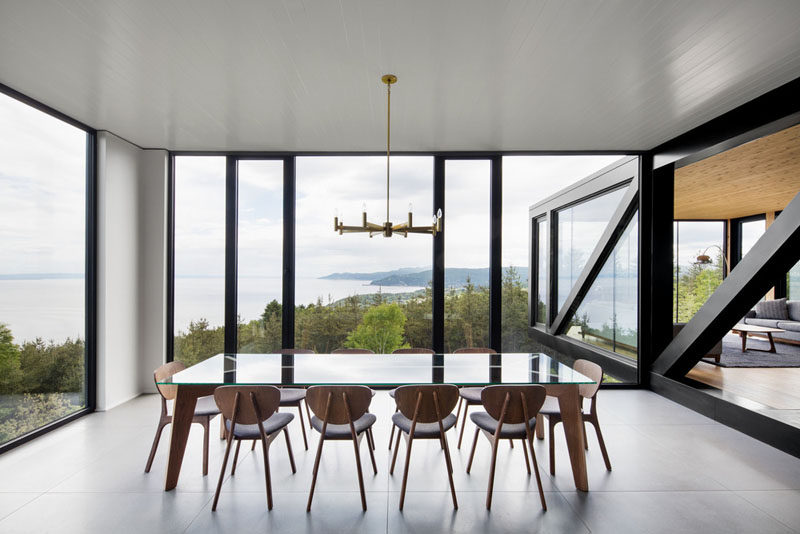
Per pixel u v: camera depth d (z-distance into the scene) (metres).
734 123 3.53
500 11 2.23
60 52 2.67
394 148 4.70
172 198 4.88
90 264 4.09
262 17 2.30
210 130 4.14
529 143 4.52
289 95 3.32
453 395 2.45
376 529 2.22
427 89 3.20
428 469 2.89
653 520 2.30
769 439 3.27
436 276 4.83
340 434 2.49
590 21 2.30
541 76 2.97
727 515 2.34
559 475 2.81
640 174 4.80
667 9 2.18
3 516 2.30
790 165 5.02
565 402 2.70
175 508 2.40
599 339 5.37
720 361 5.65
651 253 4.77
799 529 2.21
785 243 3.22
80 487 2.62
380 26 2.38
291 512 2.37
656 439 3.39
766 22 2.28
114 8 2.21
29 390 3.43
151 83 3.11
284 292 4.82
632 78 2.99
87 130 4.02
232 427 2.44
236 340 4.84
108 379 4.18
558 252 5.84
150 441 3.34
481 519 2.31
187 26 2.38
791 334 6.81
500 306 4.84
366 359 3.38
